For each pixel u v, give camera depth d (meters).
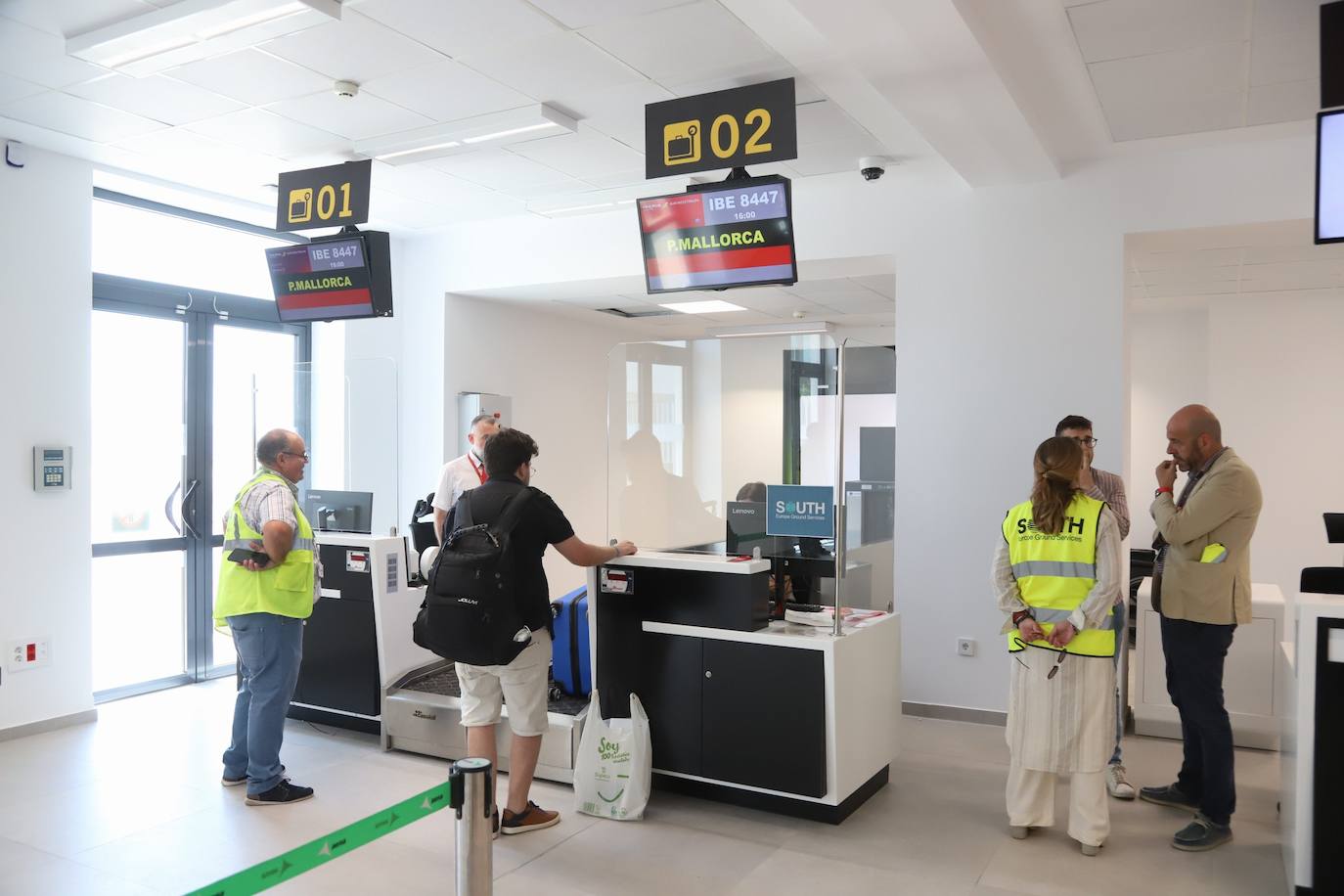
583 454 9.14
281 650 4.04
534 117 4.66
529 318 8.39
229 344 6.70
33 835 3.68
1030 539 3.61
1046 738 3.54
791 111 3.95
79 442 5.34
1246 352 8.36
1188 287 7.85
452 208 6.56
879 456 5.60
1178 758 4.70
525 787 3.71
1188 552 3.70
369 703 4.86
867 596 5.38
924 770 4.51
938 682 5.57
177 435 6.29
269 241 7.04
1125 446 5.24
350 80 4.21
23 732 5.01
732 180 4.44
